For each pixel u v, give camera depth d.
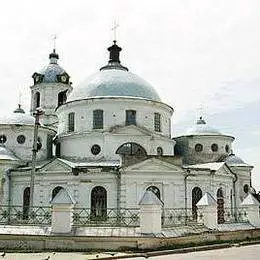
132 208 44.50
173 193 47.09
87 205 45.88
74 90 56.62
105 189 46.19
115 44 61.31
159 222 32.81
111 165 47.69
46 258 27.44
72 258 27.47
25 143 54.50
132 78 56.25
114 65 59.75
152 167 46.78
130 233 32.06
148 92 55.22
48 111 70.75
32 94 73.31
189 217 44.00
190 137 62.00
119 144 51.19
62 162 47.31
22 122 54.84
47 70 73.19
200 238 35.81
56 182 47.31
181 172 47.78
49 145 56.84
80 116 53.16
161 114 55.12
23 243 31.84
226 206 53.28
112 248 31.12
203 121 64.50
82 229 32.50
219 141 61.97
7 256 28.33
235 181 57.34
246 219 45.62
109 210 44.94
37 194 47.72
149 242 31.42
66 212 32.44
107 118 52.19
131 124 52.06
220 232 38.00
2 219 45.50
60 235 31.62
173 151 56.94
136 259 28.03
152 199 32.53
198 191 49.62
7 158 50.47
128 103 52.78
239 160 60.53
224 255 29.81
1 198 49.19
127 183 45.75
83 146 51.84
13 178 50.22
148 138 51.84
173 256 29.38
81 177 46.56
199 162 61.03
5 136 54.41
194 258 28.20
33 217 40.75
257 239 40.75
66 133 54.16
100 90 53.75
